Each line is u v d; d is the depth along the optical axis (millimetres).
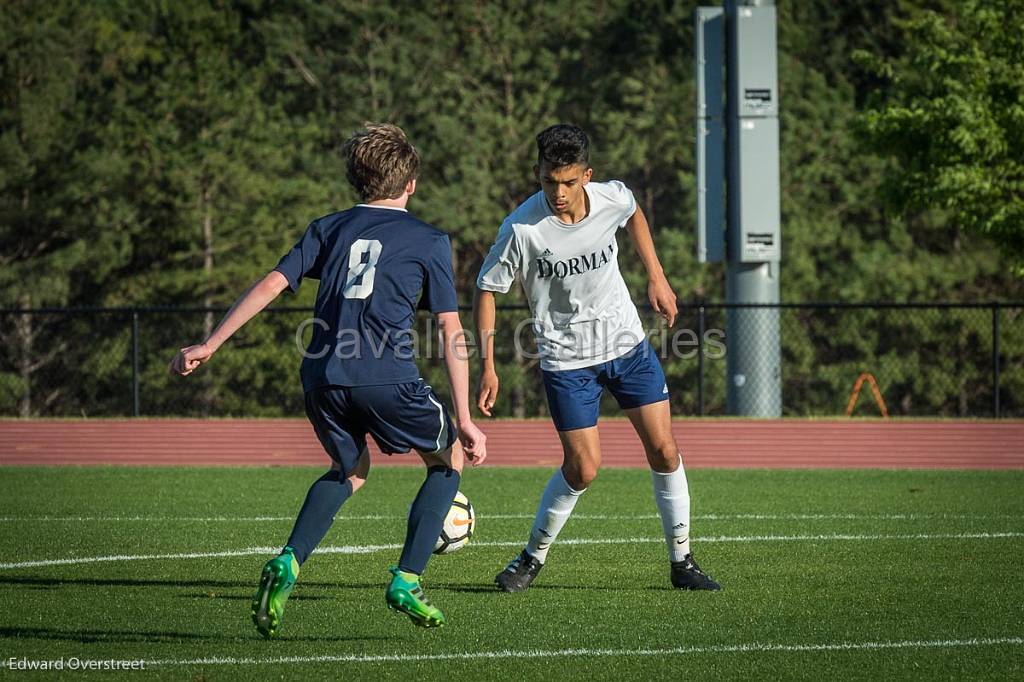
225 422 65812
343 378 18062
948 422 63781
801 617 20250
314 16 133750
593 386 22344
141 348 115625
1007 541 27922
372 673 16891
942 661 17438
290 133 127375
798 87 135750
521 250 21625
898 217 77938
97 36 129375
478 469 44562
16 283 116875
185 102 120062
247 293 18109
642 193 138125
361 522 31109
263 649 18203
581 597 21938
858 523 30766
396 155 18953
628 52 139375
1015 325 122375
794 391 123188
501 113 133500
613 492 37406
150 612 20688
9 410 113688
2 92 123312
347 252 18375
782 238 125875
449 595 22172
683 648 18219
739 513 32625
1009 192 74812
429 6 135875
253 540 28375
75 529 30047
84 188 120250
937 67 75250
